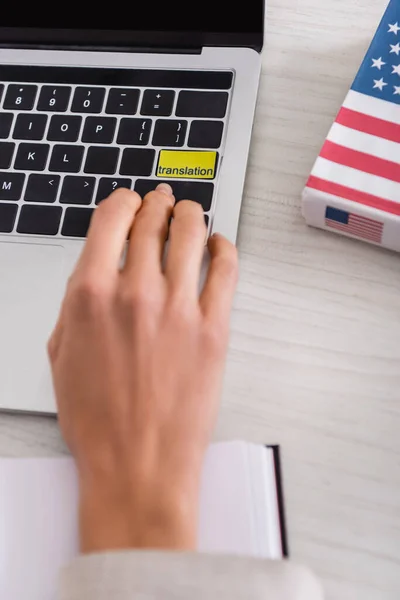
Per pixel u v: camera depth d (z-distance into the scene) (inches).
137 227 15.2
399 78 16.5
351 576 13.9
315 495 14.6
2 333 16.0
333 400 15.4
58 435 15.4
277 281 16.6
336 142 16.1
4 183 17.4
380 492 14.5
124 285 14.2
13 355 15.8
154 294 14.0
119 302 14.0
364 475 14.7
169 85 18.0
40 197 17.2
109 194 17.1
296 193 17.5
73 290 14.2
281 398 15.4
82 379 13.6
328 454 14.9
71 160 17.5
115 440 12.9
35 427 15.4
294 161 17.8
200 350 13.8
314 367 15.7
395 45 16.9
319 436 15.1
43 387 15.4
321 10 19.3
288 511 14.5
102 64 18.5
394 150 15.9
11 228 17.0
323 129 18.1
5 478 14.6
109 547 11.8
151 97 17.9
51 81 18.4
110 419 13.1
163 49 18.5
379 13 19.2
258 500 14.0
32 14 18.9
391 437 15.0
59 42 18.8
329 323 16.1
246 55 18.2
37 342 15.9
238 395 15.5
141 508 12.1
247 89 17.8
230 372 15.7
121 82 18.2
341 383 15.5
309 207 16.2
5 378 15.5
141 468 12.5
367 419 15.1
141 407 13.1
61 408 13.7
